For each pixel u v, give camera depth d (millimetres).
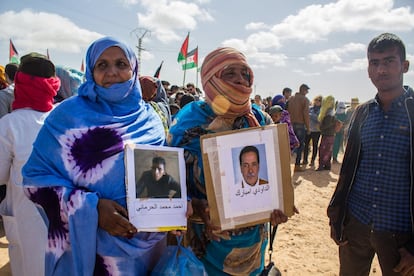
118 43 1842
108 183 1718
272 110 6359
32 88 2322
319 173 9492
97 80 1817
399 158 2162
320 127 9828
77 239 1624
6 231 2428
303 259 4246
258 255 2125
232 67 1960
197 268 1831
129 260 1756
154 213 1689
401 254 2154
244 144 1857
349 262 2574
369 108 2334
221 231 1942
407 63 2193
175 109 6055
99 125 1751
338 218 2574
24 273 2330
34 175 1708
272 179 1904
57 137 1716
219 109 1965
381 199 2238
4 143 2236
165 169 1761
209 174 1808
